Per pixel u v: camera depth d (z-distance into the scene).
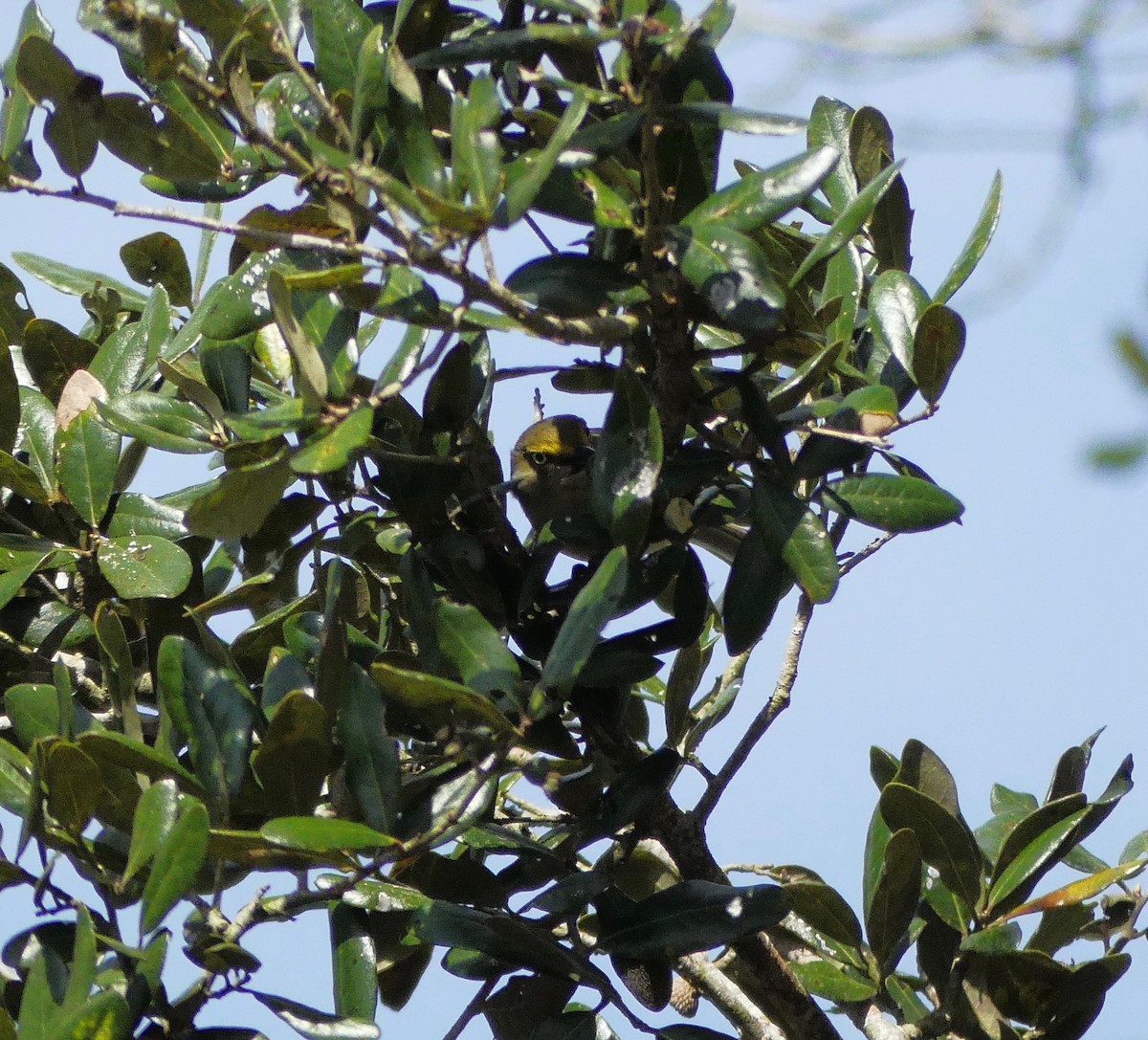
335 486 7.70
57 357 8.90
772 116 5.69
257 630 7.99
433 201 4.86
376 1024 6.03
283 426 5.73
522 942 6.72
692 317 6.54
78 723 6.58
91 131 6.46
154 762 6.09
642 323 6.58
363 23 6.69
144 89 6.89
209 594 9.34
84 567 8.12
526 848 7.41
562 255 6.17
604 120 6.55
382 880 6.92
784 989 7.80
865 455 7.66
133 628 8.70
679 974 8.25
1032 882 7.61
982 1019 7.60
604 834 6.97
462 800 5.81
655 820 7.53
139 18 5.49
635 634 6.95
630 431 6.18
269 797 6.23
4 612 8.52
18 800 6.40
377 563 8.49
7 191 5.86
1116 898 8.70
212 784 6.30
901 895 7.64
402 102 5.79
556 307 6.01
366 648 7.36
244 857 5.90
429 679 5.56
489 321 5.85
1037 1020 7.60
